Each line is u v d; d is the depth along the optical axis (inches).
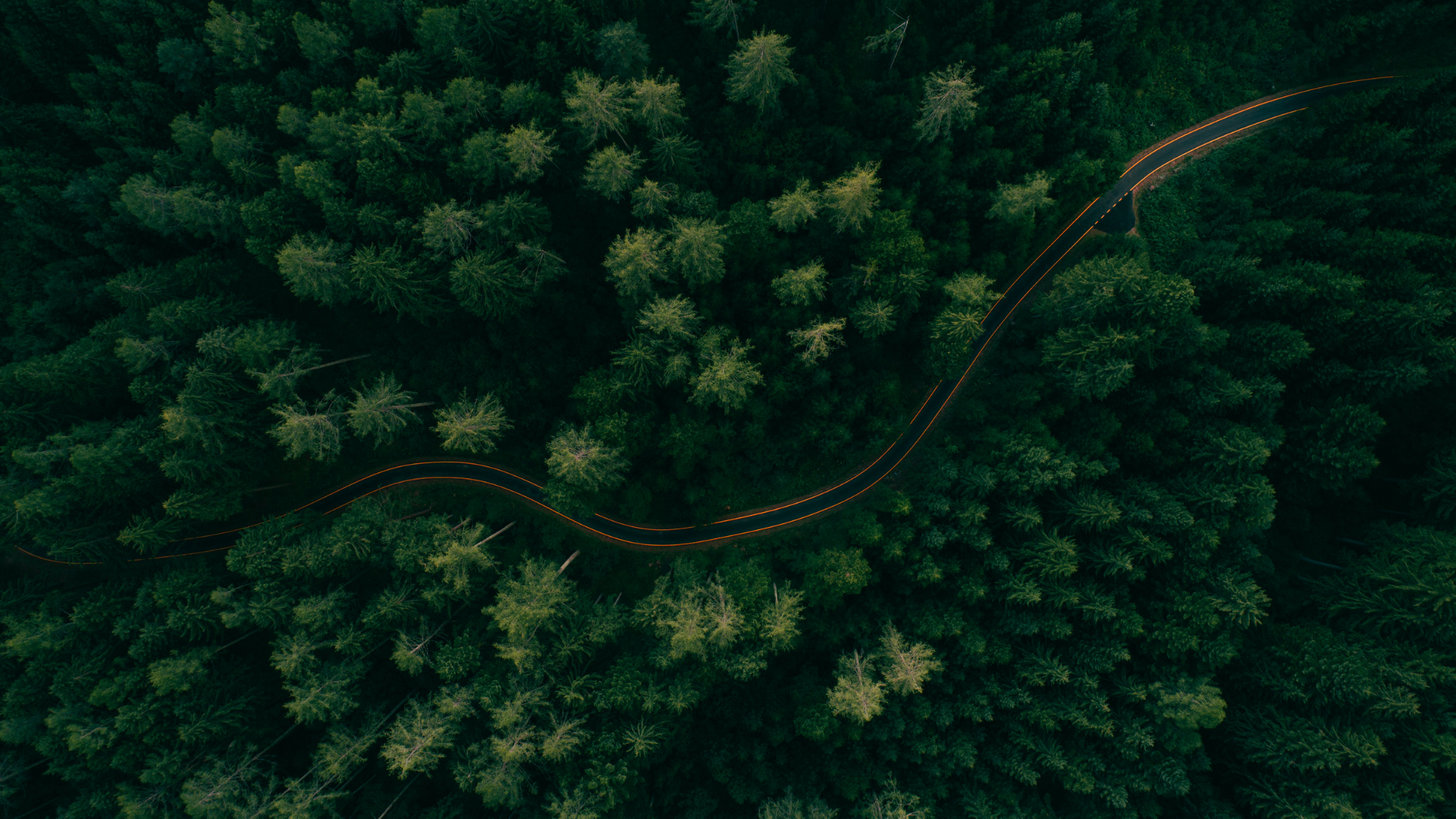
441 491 2642.7
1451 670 2007.9
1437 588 2090.3
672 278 2262.6
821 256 2383.1
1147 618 2266.2
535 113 2074.3
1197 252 2492.6
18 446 2114.9
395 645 2368.4
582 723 2194.9
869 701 2043.6
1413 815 1951.3
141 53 2164.1
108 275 2322.8
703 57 2306.8
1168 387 2331.4
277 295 2354.8
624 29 2020.2
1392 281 2213.3
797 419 2618.1
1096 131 2338.8
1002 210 2217.0
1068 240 2635.3
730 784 2400.3
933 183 2327.8
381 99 1990.7
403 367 2474.2
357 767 2249.0
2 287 2298.2
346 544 2190.0
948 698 2351.1
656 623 2240.4
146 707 2041.1
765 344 2409.0
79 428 2127.2
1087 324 2201.0
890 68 2358.5
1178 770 2111.2
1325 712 2159.2
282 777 2261.3
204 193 2103.8
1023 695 2236.7
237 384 2144.4
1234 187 2598.4
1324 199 2354.8
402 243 2112.5
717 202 2370.8
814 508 2664.9
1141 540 2178.9
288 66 2186.3
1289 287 2199.8
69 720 2005.4
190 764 2094.0
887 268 2241.6
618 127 2032.5
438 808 2265.0
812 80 2365.9
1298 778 2135.8
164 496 2276.1
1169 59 2610.7
